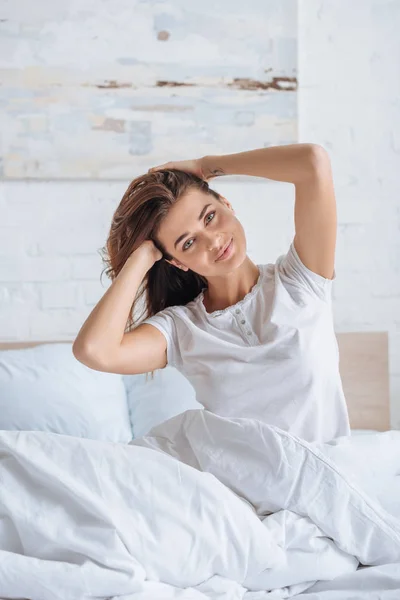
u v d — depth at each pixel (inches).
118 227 64.1
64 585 48.4
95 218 108.7
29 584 48.4
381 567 52.5
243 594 52.2
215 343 63.3
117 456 55.7
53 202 108.2
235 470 58.1
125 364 62.6
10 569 48.6
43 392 91.2
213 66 107.7
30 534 52.1
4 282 108.0
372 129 111.3
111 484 54.2
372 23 110.0
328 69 110.2
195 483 54.6
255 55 107.9
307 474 56.3
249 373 62.4
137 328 65.7
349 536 54.9
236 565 52.6
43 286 108.5
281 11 107.6
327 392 63.5
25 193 107.8
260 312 64.0
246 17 107.4
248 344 63.3
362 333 108.9
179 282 69.4
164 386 95.7
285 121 108.8
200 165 66.6
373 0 109.9
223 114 108.3
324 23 109.7
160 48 107.0
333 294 112.5
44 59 105.9
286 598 52.4
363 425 109.0
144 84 107.3
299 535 54.7
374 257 112.6
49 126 106.6
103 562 50.0
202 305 66.6
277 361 62.0
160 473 54.9
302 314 62.6
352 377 108.8
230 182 110.1
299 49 109.6
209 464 58.9
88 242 108.7
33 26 105.4
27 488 54.7
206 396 64.6
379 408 109.1
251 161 63.7
